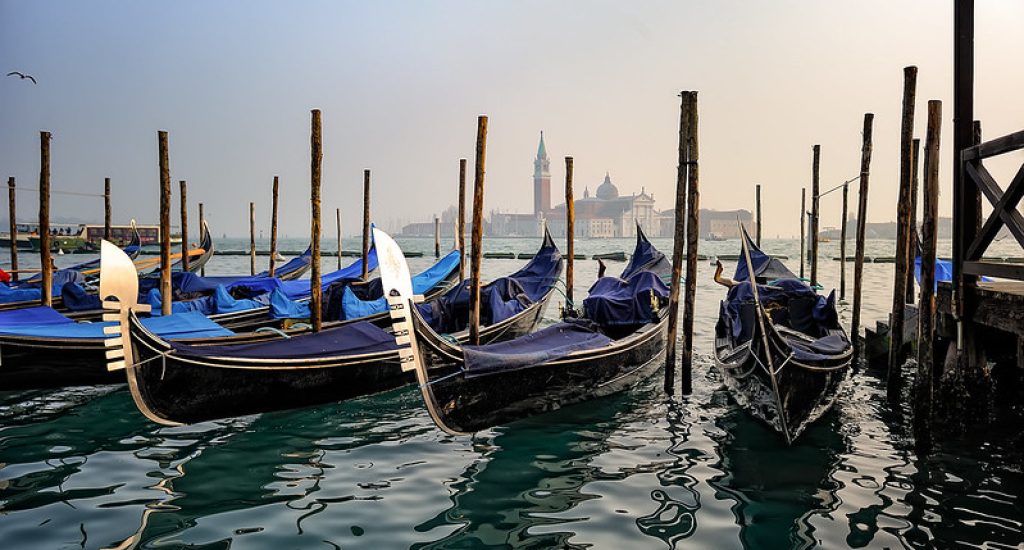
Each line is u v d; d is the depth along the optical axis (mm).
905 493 6242
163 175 12773
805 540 5371
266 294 14844
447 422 7371
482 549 5285
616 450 7500
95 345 9195
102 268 6762
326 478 6746
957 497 6141
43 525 5664
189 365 7398
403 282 7078
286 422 8477
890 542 5328
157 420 7344
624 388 9852
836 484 6473
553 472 6891
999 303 6676
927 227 6938
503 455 7379
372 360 9008
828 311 10203
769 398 7578
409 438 7934
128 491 6402
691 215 9195
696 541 5383
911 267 12195
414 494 6352
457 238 17156
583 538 5457
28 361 8969
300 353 8445
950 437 7691
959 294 7387
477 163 9672
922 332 7027
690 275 9312
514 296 13250
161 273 12789
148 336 7059
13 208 19391
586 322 10727
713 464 7047
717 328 10586
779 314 10312
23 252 46562
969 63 7148
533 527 5660
